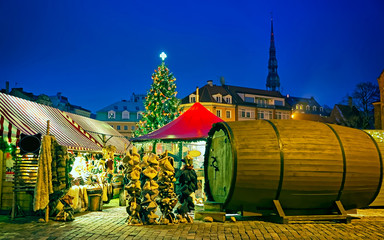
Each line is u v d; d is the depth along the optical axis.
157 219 8.98
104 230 7.58
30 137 8.96
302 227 7.95
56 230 7.55
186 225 8.20
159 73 22.70
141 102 80.56
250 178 8.20
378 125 39.97
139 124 23.38
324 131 8.79
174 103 22.84
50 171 8.58
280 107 72.50
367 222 8.83
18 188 9.09
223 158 9.06
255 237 6.84
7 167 10.11
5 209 9.88
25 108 12.02
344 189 8.56
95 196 11.16
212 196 9.84
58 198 8.98
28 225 8.17
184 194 8.70
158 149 21.39
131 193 8.45
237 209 8.80
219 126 9.38
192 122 15.21
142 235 7.04
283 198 8.42
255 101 70.00
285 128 8.63
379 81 39.47
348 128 9.45
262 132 8.50
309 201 8.54
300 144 8.34
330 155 8.40
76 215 10.01
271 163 8.17
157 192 8.52
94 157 13.99
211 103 62.56
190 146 20.31
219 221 8.65
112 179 14.08
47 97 63.25
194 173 8.88
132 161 8.50
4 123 9.63
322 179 8.33
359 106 53.62
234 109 65.56
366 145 9.08
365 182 8.82
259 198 8.45
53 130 11.73
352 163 8.55
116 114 77.00
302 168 8.21
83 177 11.20
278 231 7.43
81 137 13.39
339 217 8.55
